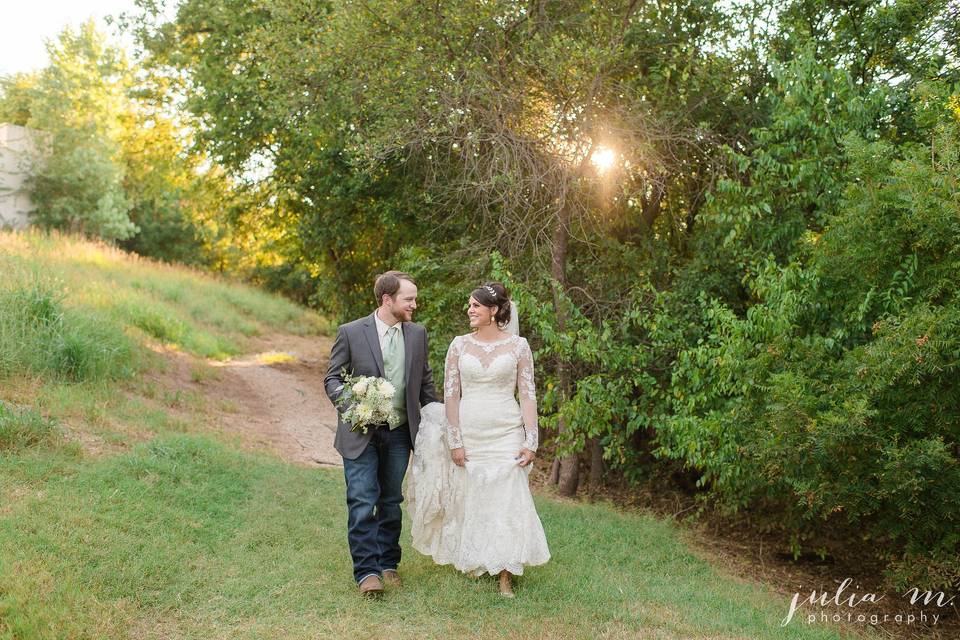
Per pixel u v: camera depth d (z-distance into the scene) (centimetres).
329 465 817
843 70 695
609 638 405
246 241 1895
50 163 2820
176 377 1048
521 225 828
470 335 496
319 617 406
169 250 3412
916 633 527
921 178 509
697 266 816
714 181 860
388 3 818
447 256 910
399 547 482
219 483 615
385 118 881
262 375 1276
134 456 612
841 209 590
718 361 630
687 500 864
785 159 746
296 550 507
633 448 898
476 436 478
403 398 471
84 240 1972
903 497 481
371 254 1430
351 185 1170
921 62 822
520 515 467
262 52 989
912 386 491
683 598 484
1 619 345
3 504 472
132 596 398
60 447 598
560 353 758
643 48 895
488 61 860
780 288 609
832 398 523
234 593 424
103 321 1027
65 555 420
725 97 880
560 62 770
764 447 537
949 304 490
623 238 964
